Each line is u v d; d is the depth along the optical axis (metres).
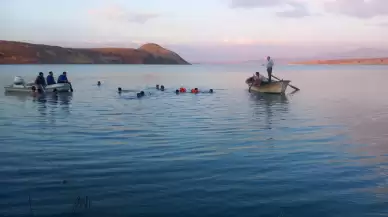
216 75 76.00
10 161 9.73
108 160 9.87
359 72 94.19
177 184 8.08
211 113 19.14
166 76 70.56
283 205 7.05
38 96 28.31
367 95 30.61
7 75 64.94
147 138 12.67
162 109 20.66
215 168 9.23
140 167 9.27
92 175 8.62
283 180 8.38
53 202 7.07
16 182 8.12
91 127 14.73
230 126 15.23
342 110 20.75
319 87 40.84
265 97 28.70
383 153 10.84
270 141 12.38
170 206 6.96
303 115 18.67
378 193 7.64
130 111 19.72
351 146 11.72
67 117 17.42
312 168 9.31
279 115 18.61
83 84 44.78
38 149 11.03
